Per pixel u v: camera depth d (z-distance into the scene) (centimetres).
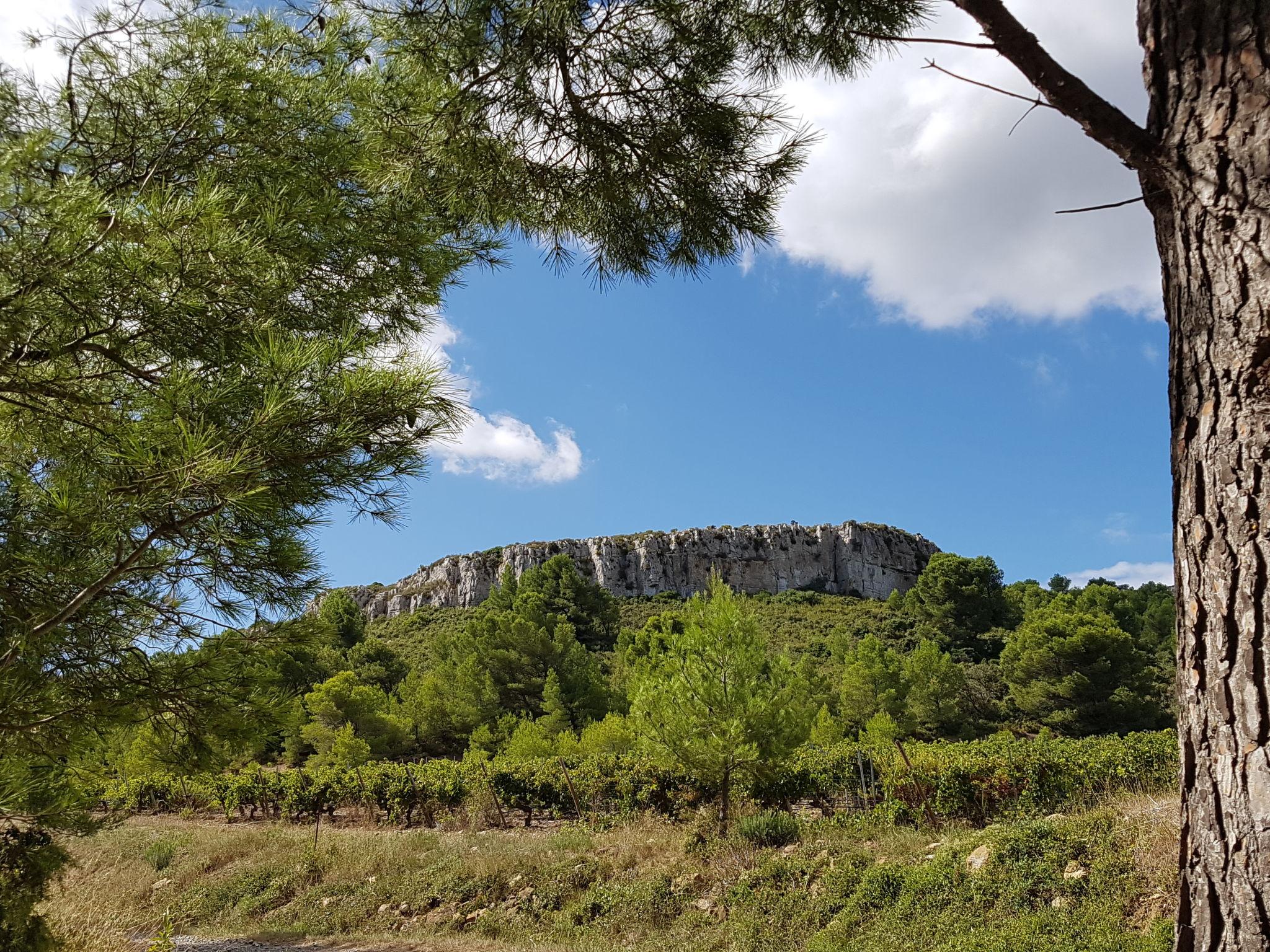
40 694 379
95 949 623
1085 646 2898
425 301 488
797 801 1068
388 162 352
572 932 730
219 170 388
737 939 629
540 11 279
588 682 3306
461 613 7238
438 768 1526
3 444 376
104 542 350
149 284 297
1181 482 152
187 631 414
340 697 2688
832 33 301
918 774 864
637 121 343
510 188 360
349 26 417
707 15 314
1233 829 134
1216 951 136
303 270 409
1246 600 135
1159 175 156
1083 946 460
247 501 301
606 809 1219
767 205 379
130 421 326
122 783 1761
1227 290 141
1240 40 143
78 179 298
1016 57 161
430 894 872
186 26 383
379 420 336
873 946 540
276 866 1040
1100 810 636
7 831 480
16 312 267
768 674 961
